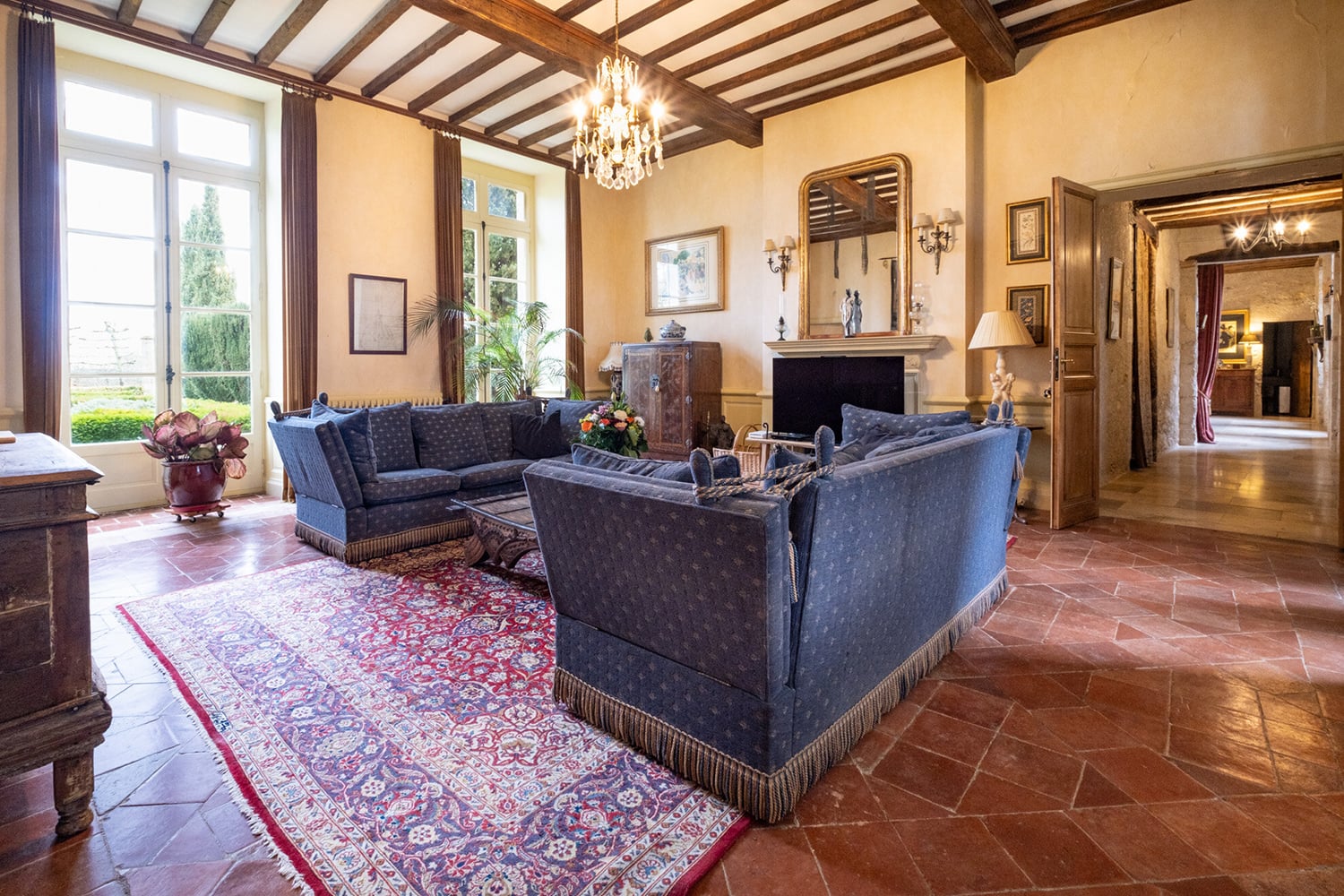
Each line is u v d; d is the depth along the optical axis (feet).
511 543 11.23
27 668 5.07
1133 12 15.20
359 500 12.85
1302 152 13.66
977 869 4.89
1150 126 15.30
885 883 4.77
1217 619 9.75
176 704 7.41
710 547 5.25
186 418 16.08
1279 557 12.87
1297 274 42.78
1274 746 6.47
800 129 20.38
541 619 9.86
